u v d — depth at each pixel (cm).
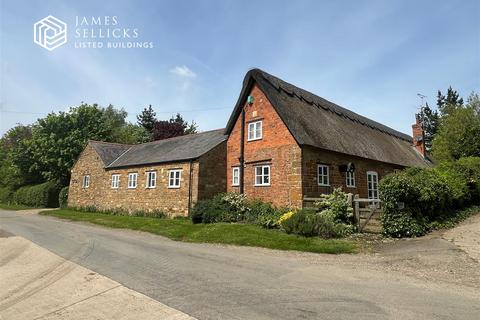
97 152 2997
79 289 666
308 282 690
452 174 1598
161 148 2708
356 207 1324
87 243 1241
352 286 657
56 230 1641
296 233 1280
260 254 1013
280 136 1781
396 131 3222
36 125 4050
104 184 2833
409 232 1153
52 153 3778
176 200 2134
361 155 2012
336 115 2303
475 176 1738
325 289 639
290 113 1789
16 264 904
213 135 2438
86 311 546
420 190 1191
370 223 1273
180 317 506
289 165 1706
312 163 1714
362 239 1172
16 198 4103
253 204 1750
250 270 803
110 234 1502
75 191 3212
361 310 524
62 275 779
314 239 1186
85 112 4134
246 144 1991
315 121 1933
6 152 5303
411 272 759
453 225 1311
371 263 864
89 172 3061
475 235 1097
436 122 5106
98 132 4116
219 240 1252
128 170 2600
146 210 2359
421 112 4766
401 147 2831
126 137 5084
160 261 917
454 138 2636
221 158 2147
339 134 2019
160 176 2295
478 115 2925
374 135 2558
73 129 4006
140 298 600
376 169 2202
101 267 849
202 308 543
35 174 4159
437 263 816
